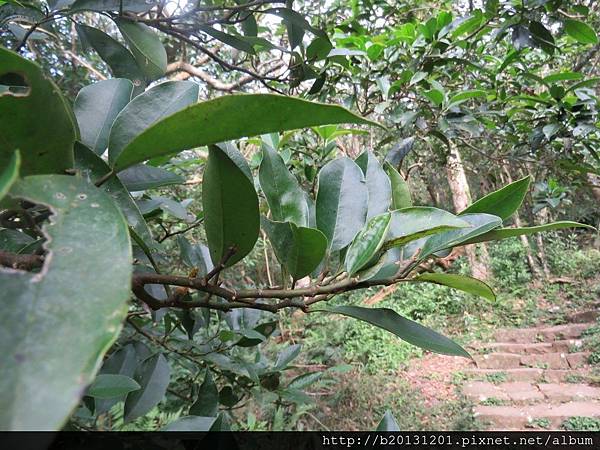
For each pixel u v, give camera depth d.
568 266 7.20
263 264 5.04
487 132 2.96
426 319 6.15
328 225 0.72
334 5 2.81
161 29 1.08
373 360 5.12
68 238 0.29
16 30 1.09
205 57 2.92
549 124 2.36
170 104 0.56
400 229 0.62
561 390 4.42
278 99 0.35
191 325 1.31
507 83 2.61
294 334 5.38
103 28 2.80
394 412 4.18
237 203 0.52
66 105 0.40
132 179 0.71
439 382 4.82
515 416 4.04
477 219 0.65
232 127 0.38
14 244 0.68
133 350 1.11
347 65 1.79
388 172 0.83
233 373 1.51
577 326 5.48
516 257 7.52
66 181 0.34
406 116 2.30
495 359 5.18
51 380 0.21
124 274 0.27
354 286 0.62
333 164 0.76
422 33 2.30
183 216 1.05
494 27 2.17
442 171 5.85
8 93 0.36
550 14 1.98
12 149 0.40
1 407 0.19
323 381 4.28
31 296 0.24
